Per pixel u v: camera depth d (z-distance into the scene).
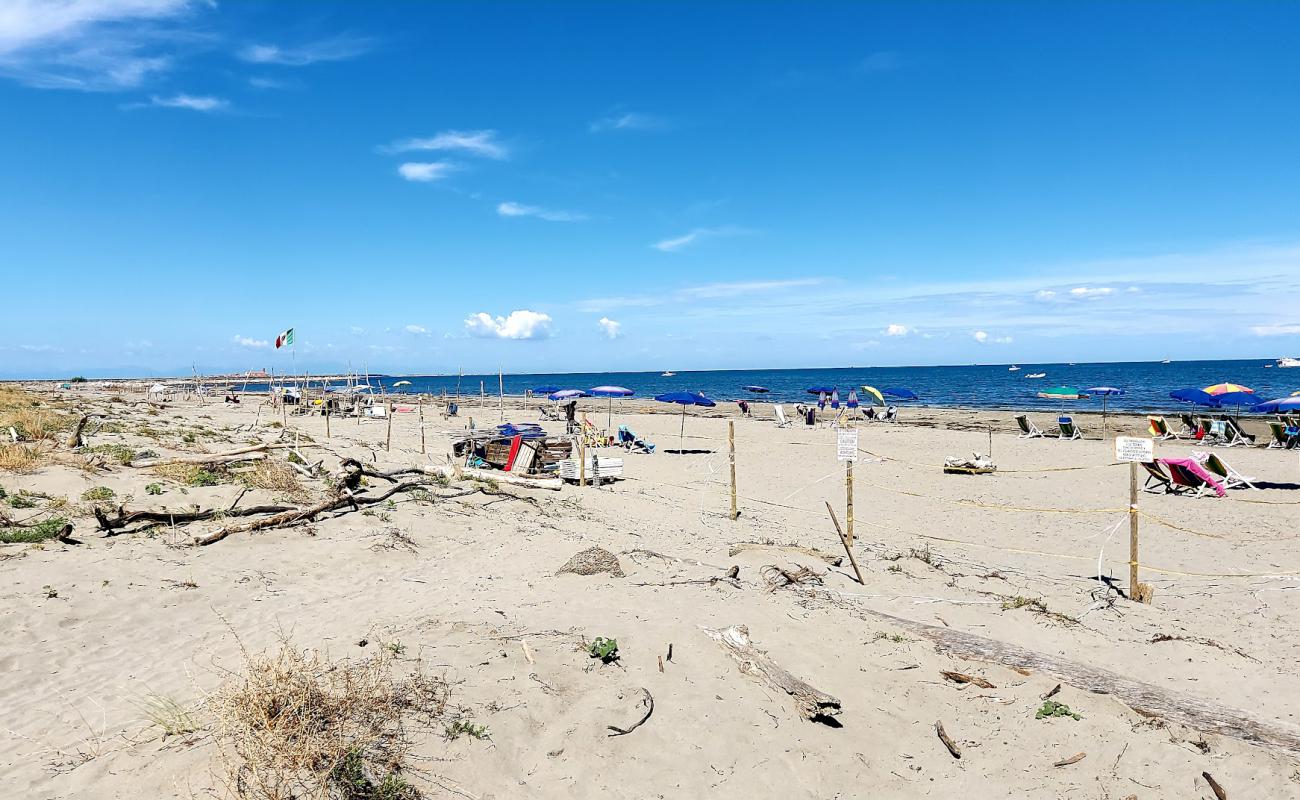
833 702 4.82
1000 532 12.32
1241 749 4.71
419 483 13.33
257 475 12.46
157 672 5.45
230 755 3.87
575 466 16.19
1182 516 13.35
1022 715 5.18
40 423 15.09
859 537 11.65
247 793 3.55
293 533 9.71
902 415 40.97
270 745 3.78
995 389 76.00
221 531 9.10
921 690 5.50
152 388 44.91
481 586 7.94
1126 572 9.68
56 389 46.75
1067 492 16.25
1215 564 10.08
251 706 3.98
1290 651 6.56
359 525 10.36
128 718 4.65
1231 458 20.45
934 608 7.45
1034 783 4.40
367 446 21.00
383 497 11.74
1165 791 4.35
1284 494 15.38
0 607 6.32
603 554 8.48
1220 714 4.95
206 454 14.45
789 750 4.54
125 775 3.84
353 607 7.12
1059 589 8.60
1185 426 26.39
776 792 4.18
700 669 5.38
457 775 3.96
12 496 9.69
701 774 4.25
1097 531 12.30
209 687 5.07
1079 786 4.39
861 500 15.36
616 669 5.31
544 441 17.39
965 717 5.16
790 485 17.34
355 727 4.11
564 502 13.75
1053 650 6.43
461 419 39.22
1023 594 8.27
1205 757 4.66
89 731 4.47
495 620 6.31
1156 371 118.75
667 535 11.24
